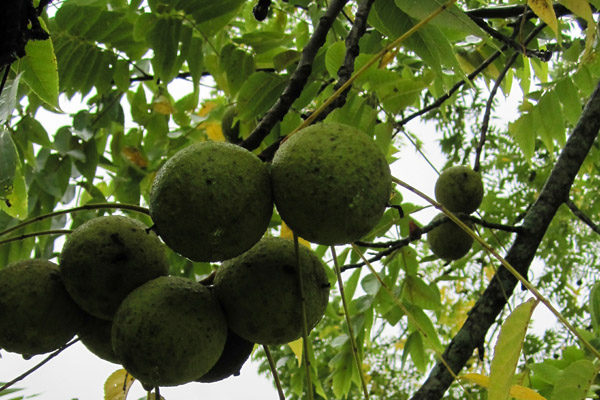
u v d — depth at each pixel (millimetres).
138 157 4008
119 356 1593
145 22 2854
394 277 3541
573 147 3135
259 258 1703
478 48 3773
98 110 3838
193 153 1534
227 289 1686
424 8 1813
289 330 1703
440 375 2609
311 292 1736
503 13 3209
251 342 1847
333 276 3463
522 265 2875
